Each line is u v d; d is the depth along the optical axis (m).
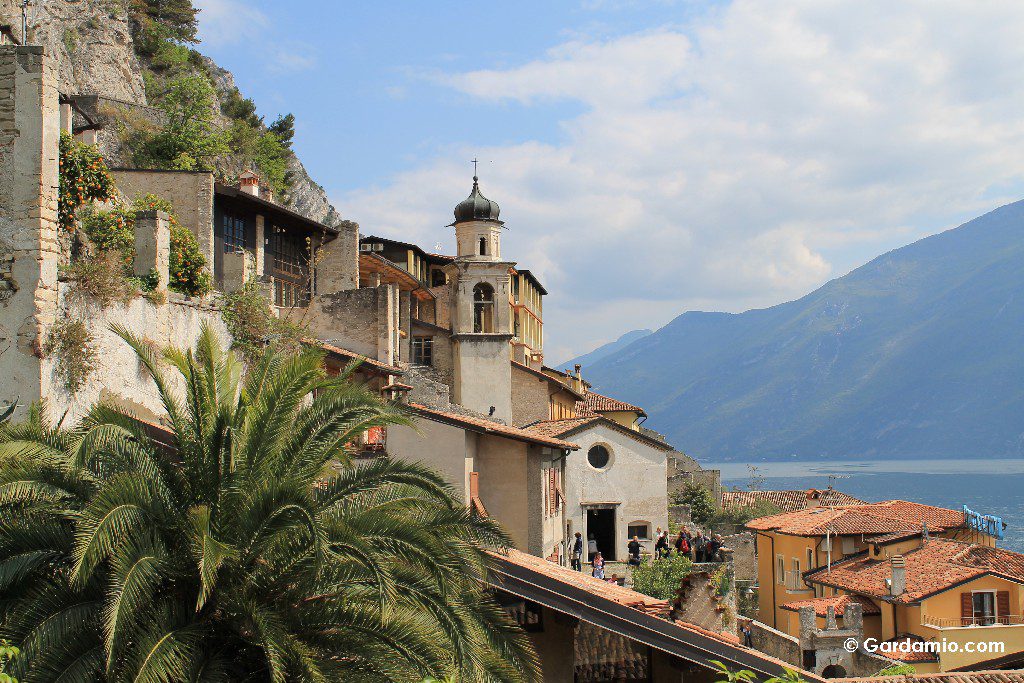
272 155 111.44
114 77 83.12
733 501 103.88
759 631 49.03
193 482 15.71
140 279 26.70
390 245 73.44
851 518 64.38
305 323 46.44
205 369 17.02
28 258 21.62
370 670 14.59
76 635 13.51
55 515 14.83
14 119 21.91
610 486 61.38
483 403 65.69
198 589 14.63
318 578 14.97
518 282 93.75
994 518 59.62
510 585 18.52
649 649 20.89
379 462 17.25
